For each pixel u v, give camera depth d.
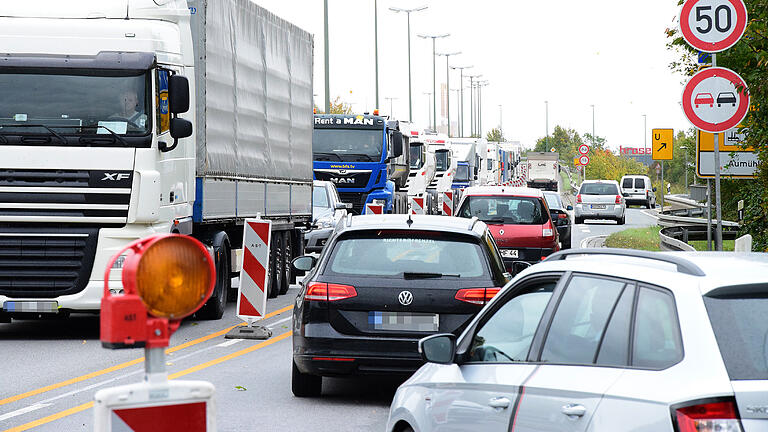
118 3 43.00
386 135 103.75
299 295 30.75
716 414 11.37
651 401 12.00
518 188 63.94
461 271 29.12
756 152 47.34
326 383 33.56
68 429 26.16
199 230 50.25
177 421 11.92
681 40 53.00
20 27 41.97
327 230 77.12
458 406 16.02
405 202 122.69
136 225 41.88
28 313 43.38
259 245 43.62
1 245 41.53
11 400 29.95
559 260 15.82
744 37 45.56
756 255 14.39
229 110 51.75
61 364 36.62
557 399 13.66
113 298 11.49
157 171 42.03
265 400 30.20
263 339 43.28
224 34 50.75
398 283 28.73
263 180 58.12
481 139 187.12
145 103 41.75
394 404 18.39
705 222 84.06
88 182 41.38
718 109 38.34
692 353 12.02
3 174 41.28
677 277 12.98
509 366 15.31
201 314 49.97
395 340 28.41
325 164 102.06
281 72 61.81
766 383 11.55
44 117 41.47
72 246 41.62
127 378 33.72
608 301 13.88
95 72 41.72
